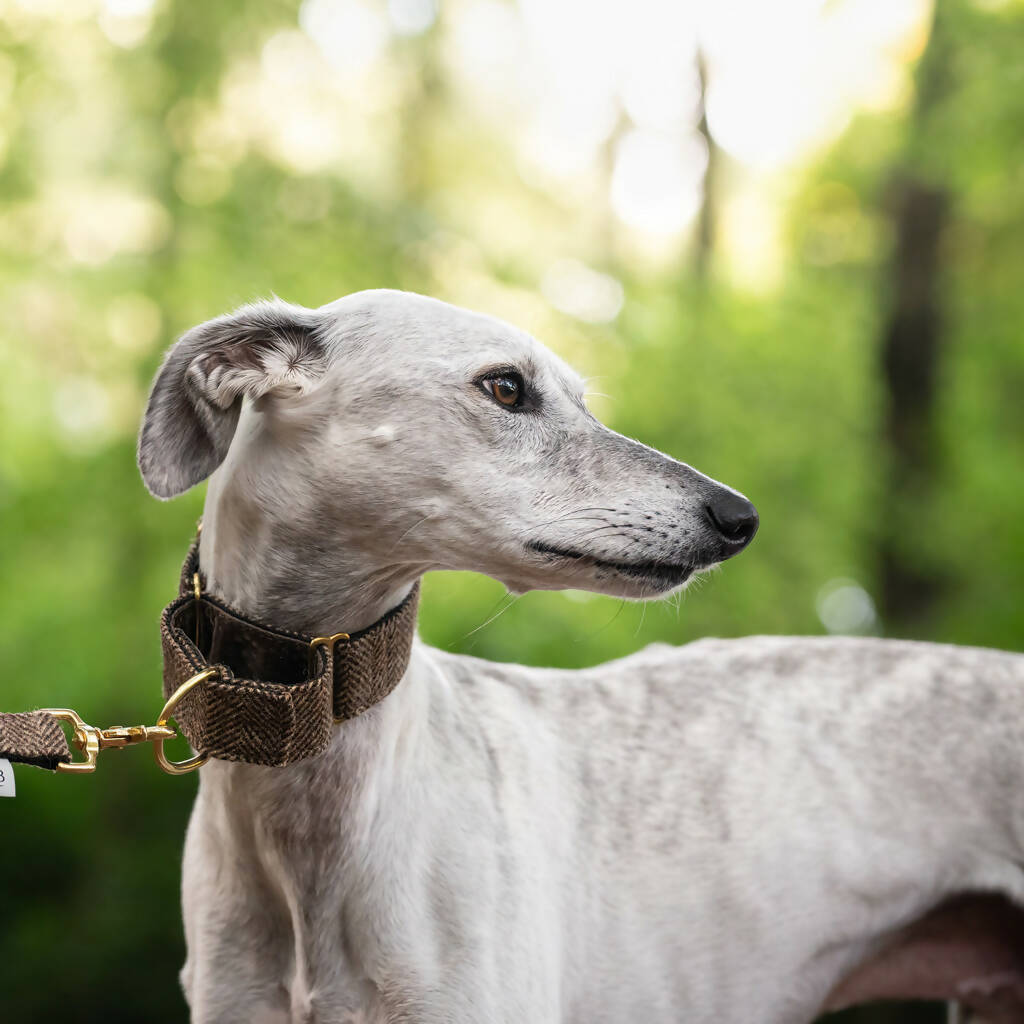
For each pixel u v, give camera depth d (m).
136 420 8.90
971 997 3.02
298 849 2.24
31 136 8.49
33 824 9.95
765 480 9.52
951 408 9.59
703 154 10.85
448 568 2.32
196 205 8.35
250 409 2.30
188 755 9.27
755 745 2.83
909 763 2.84
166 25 8.41
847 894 2.77
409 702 2.35
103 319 8.52
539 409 2.33
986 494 9.09
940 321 9.39
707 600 9.32
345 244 8.48
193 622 2.29
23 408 9.60
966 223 9.34
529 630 8.73
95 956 8.90
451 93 9.45
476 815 2.40
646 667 2.96
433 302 2.34
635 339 9.28
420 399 2.23
